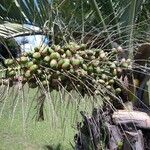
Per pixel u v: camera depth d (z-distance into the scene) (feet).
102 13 11.98
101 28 10.83
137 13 12.20
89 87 8.74
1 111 7.49
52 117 7.82
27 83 7.98
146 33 11.28
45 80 8.00
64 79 8.24
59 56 8.16
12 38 8.65
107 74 9.30
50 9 9.87
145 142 11.07
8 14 11.02
